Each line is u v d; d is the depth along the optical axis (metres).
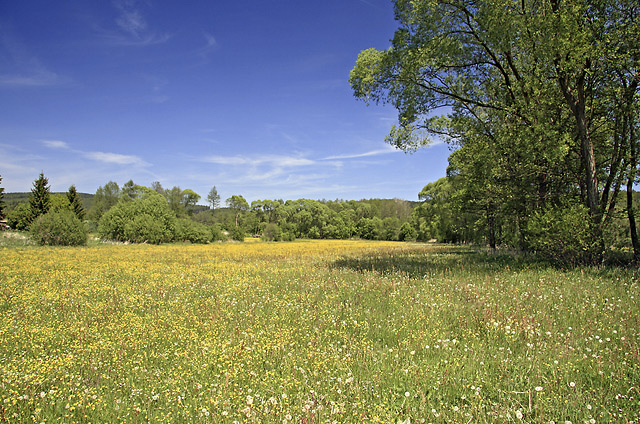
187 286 11.84
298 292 10.05
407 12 14.87
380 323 6.80
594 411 3.54
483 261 17.84
